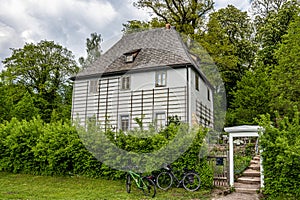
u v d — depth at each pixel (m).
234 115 18.08
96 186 9.52
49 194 8.31
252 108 18.28
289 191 8.25
